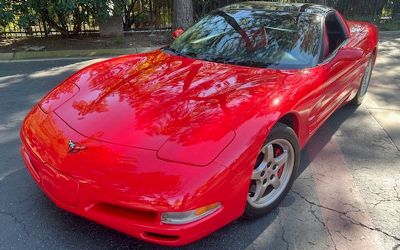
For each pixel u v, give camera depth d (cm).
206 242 261
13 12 793
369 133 438
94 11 855
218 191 223
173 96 277
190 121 248
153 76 314
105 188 219
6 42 840
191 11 877
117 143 236
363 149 399
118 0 865
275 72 319
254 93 281
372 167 365
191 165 221
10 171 333
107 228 268
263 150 268
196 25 411
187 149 228
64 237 260
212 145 231
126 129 245
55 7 794
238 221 282
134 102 271
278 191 296
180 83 297
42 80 599
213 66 330
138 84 299
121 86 298
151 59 361
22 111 469
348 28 463
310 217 291
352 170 358
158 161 222
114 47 820
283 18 382
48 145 251
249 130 246
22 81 592
